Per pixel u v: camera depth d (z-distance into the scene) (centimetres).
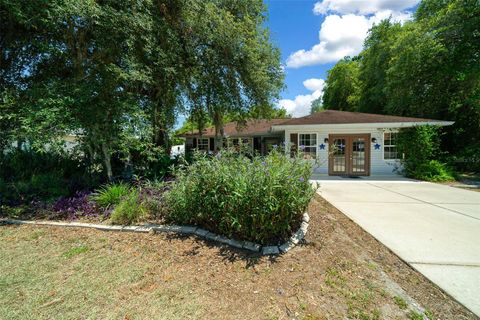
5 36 558
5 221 402
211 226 340
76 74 557
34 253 295
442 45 1204
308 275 241
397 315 189
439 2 1323
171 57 675
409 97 1366
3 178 580
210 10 715
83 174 625
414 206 528
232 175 323
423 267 262
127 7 514
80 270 254
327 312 191
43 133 436
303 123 1073
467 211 486
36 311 193
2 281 234
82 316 187
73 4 429
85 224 381
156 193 436
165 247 304
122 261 272
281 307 196
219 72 894
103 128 503
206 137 1897
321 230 355
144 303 202
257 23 982
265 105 1052
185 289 220
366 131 1095
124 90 582
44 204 457
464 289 222
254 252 285
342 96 2525
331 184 848
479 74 1176
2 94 509
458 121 1345
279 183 300
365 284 229
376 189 743
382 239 340
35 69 630
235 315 187
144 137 550
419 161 1011
